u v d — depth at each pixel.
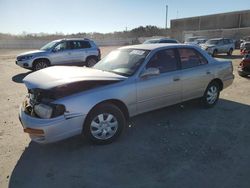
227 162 3.92
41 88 4.02
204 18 55.38
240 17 49.69
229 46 24.41
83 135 4.55
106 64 5.40
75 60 14.23
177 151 4.27
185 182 3.45
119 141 4.62
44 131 3.87
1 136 4.94
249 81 9.96
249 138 4.73
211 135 4.86
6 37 65.88
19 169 3.80
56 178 3.58
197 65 5.90
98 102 4.23
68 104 3.97
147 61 4.95
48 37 64.94
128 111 4.70
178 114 5.96
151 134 4.91
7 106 7.02
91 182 3.48
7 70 14.74
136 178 3.55
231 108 6.43
